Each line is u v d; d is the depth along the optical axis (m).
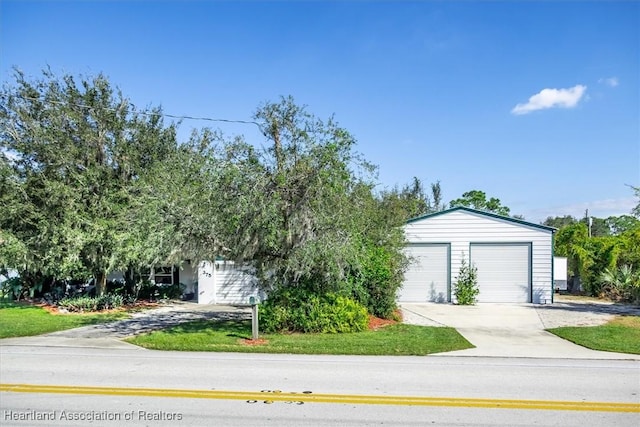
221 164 11.91
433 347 10.84
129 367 8.73
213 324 14.40
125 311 18.30
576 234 27.66
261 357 9.80
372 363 9.23
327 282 13.05
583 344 11.38
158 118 19.69
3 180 17.77
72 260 17.08
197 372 8.34
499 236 21.33
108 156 18.67
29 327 13.77
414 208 29.06
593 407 6.45
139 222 13.36
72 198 17.41
